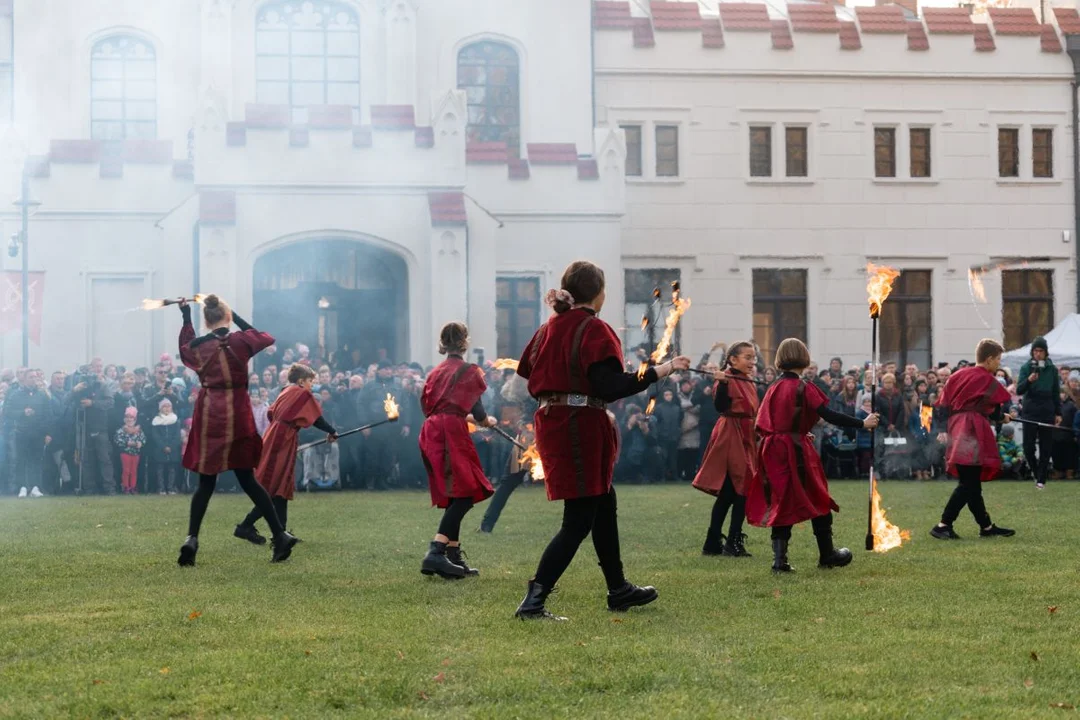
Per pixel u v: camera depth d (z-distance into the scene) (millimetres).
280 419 12109
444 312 25500
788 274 32031
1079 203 32719
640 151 31594
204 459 10219
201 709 5324
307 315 27172
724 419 11227
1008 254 32562
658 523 14062
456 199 25766
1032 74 32688
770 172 32062
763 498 9992
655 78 31562
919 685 5711
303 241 25688
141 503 17672
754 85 31891
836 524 13633
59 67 29469
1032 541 11930
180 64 29641
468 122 30484
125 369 23109
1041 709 5258
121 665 6180
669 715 5137
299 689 5641
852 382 22859
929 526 13477
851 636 6871
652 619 7492
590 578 9414
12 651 6594
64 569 9992
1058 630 7066
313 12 29422
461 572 9422
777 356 10180
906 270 32344
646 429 22047
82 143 26484
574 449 7406
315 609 7898
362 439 21203
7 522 14453
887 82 32312
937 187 32406
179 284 25719
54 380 21547
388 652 6426
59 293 26312
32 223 26266
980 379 12258
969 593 8469
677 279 31562
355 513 15594
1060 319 32688
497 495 13156
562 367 7410
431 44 30219
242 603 8164
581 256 27797
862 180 32188
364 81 29469
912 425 22500
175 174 26516
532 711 5234
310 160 25453
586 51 30719
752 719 5094
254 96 29188
